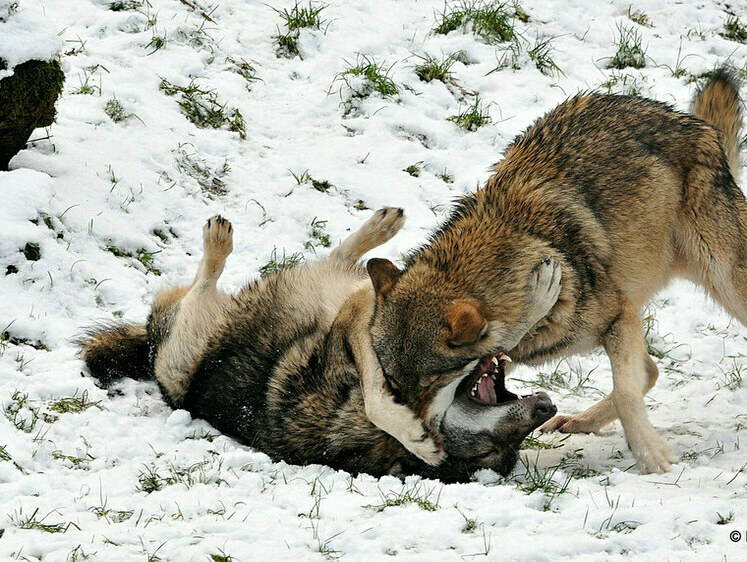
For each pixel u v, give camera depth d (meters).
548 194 9.79
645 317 13.66
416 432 9.08
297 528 7.62
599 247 9.76
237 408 10.31
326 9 19.23
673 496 8.27
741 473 9.06
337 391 9.79
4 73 12.41
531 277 8.98
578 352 10.03
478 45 18.97
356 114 16.69
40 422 9.54
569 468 9.79
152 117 15.41
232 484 8.70
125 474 8.77
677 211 10.39
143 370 11.34
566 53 19.41
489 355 9.06
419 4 20.28
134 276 12.75
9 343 11.11
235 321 10.82
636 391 9.63
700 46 20.27
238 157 15.38
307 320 10.49
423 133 16.58
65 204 13.04
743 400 11.50
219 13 18.45
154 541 7.27
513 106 17.61
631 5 21.42
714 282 10.49
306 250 13.97
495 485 9.03
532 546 7.16
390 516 7.89
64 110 14.98
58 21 17.16
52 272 12.08
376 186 15.23
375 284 9.38
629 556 7.11
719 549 7.15
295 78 17.41
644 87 18.56
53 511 7.79
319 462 9.82
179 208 14.09
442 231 9.91
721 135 11.16
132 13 17.45
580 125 10.45
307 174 15.17
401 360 9.00
